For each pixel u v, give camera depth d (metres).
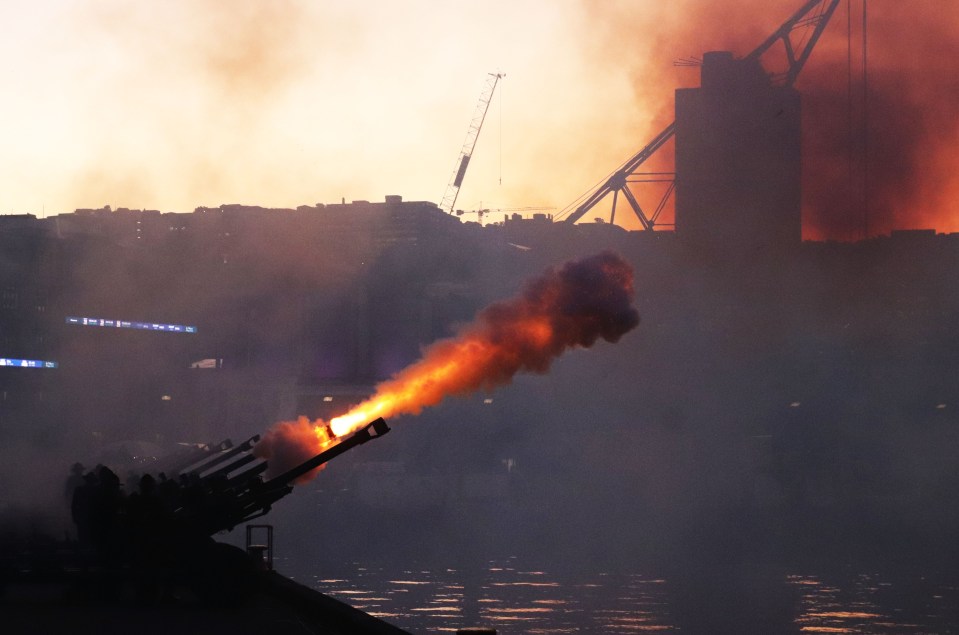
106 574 99.94
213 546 99.00
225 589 97.94
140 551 99.44
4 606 99.56
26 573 100.81
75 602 102.19
